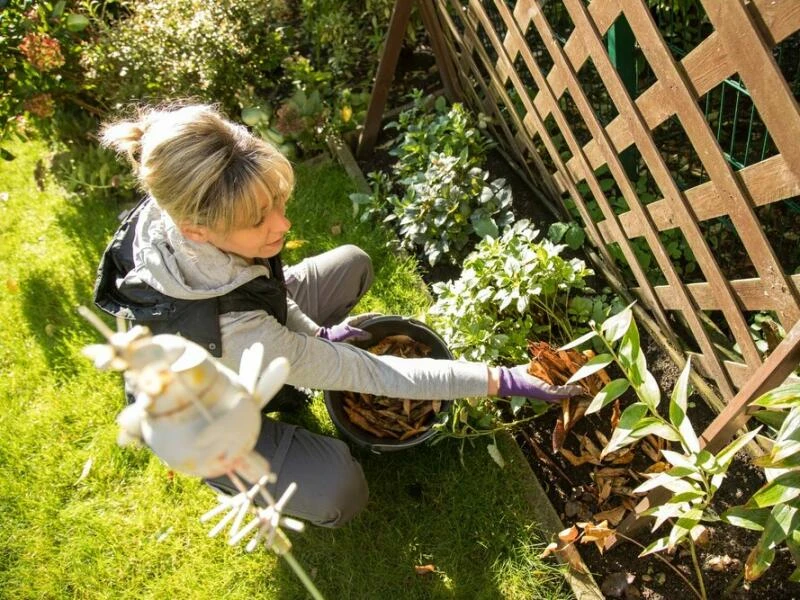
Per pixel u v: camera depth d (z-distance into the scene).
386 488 2.15
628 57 2.26
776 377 1.40
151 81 2.97
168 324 1.54
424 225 2.55
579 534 1.99
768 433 2.00
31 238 3.03
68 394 2.49
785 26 1.30
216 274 1.49
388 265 2.64
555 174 2.49
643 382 1.54
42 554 2.17
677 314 2.26
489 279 2.22
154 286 1.50
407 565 2.02
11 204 3.18
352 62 3.34
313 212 2.87
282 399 2.12
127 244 1.62
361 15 3.49
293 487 0.85
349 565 2.04
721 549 1.91
